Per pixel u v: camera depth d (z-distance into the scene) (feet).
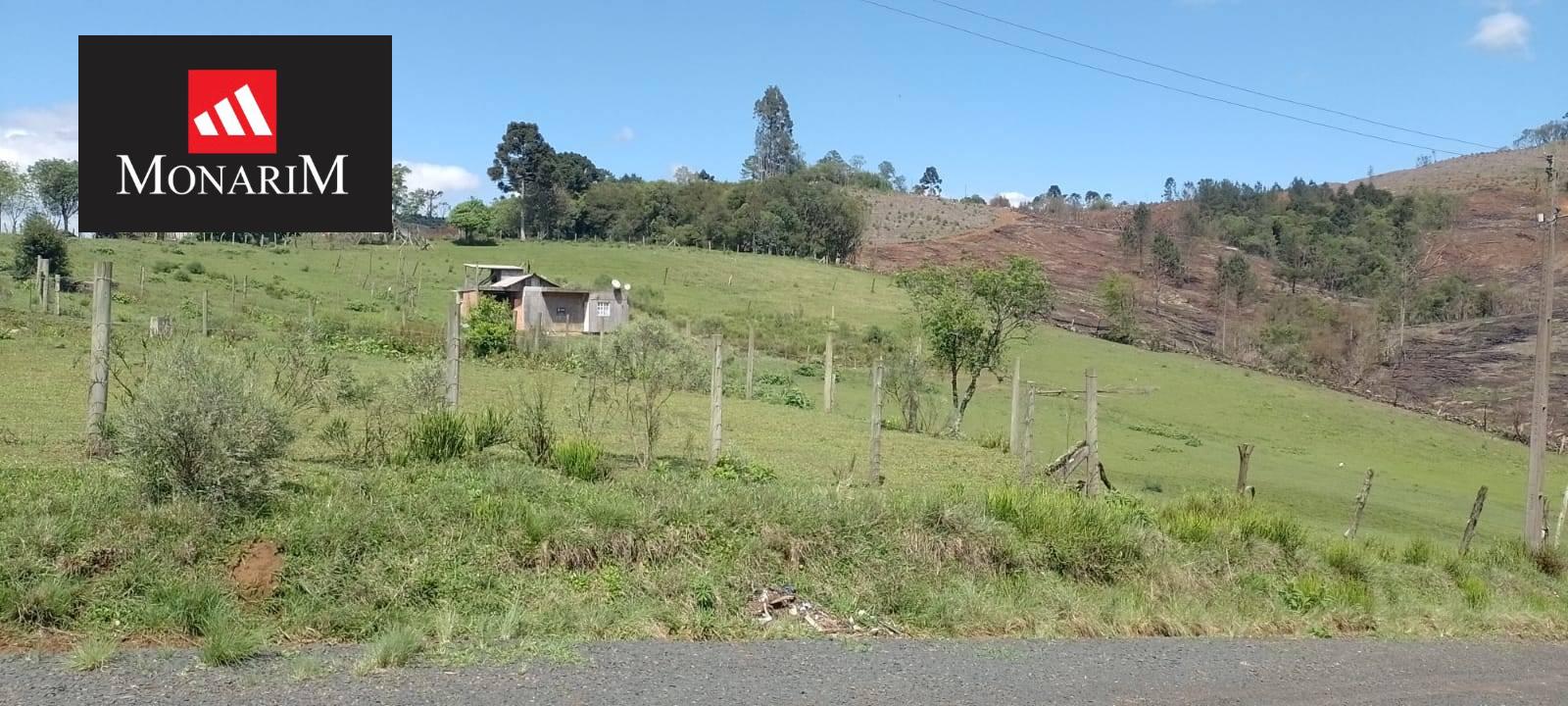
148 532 24.94
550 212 355.77
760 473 44.91
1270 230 410.52
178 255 185.16
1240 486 62.85
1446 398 205.67
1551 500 112.47
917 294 103.04
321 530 26.27
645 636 24.72
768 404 93.66
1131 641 27.86
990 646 25.68
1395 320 282.15
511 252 263.29
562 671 20.44
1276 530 44.34
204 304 92.73
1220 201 479.00
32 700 17.37
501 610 25.53
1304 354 230.68
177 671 19.45
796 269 278.05
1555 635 36.55
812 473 51.96
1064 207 533.96
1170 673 23.59
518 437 42.93
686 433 61.16
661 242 346.54
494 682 19.31
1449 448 148.46
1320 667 25.46
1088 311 258.37
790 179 389.60
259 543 25.62
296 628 23.06
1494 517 94.58
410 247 254.27
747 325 180.24
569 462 39.34
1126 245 398.21
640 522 29.94
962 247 407.44
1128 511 41.91
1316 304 272.51
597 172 432.66
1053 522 36.55
